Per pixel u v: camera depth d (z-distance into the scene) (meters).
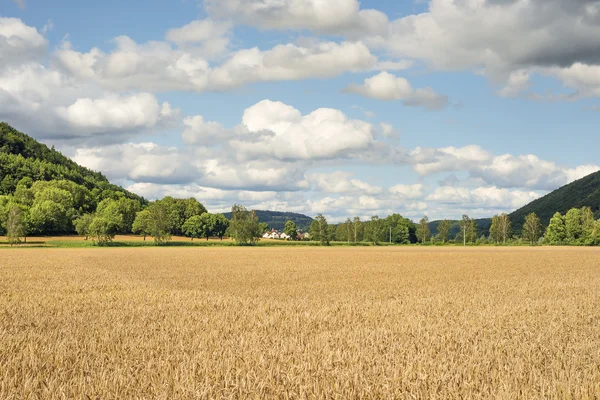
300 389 7.45
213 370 8.52
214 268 46.38
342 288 27.31
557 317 15.11
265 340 11.22
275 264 52.84
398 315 15.67
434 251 96.56
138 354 9.90
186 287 28.03
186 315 15.70
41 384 7.82
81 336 12.02
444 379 7.95
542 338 11.60
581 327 13.45
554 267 47.69
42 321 14.56
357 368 8.62
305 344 10.91
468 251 96.19
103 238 116.25
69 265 48.84
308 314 15.63
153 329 12.97
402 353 9.75
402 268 46.34
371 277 35.62
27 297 21.69
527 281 31.67
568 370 8.72
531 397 7.21
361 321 14.48
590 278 34.31
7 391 7.49
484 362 9.06
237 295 23.42
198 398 7.14
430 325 13.40
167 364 8.86
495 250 102.50
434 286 28.27
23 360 9.17
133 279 33.09
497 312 16.14
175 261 58.62
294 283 30.84
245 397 7.25
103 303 19.50
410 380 8.04
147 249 100.31
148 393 7.46
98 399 7.25
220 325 13.59
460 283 30.27
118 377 7.96
